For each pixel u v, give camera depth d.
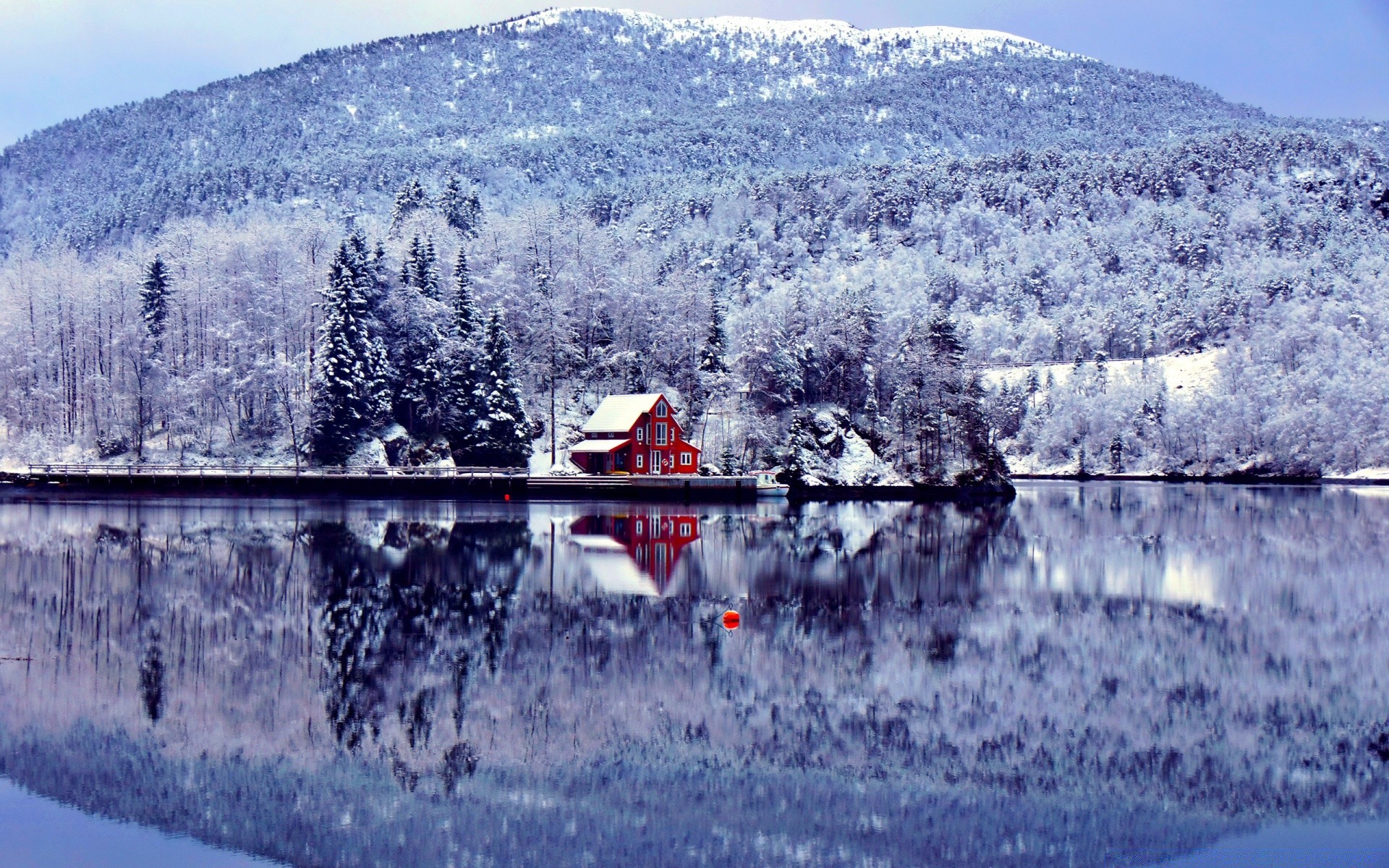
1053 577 62.75
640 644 43.91
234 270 143.25
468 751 32.19
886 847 26.69
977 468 135.75
